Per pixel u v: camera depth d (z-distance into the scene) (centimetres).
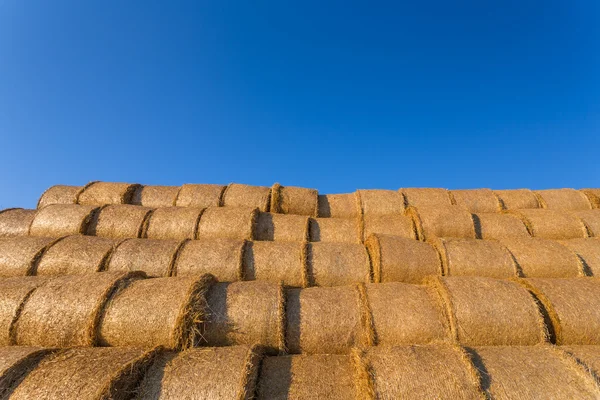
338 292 675
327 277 816
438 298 650
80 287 625
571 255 850
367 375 468
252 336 604
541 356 520
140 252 823
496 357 514
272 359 554
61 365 477
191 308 580
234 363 491
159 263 812
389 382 463
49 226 966
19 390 446
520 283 702
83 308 600
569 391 464
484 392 459
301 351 617
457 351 507
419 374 470
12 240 848
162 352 521
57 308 602
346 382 498
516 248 872
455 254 832
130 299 602
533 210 1084
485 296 637
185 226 979
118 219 989
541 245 874
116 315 587
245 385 462
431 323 618
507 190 1279
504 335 612
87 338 581
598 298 656
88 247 830
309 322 625
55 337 595
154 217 999
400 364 484
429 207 1037
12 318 602
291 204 1133
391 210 1127
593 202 1205
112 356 497
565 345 595
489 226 1016
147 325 577
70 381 451
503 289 654
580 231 1016
